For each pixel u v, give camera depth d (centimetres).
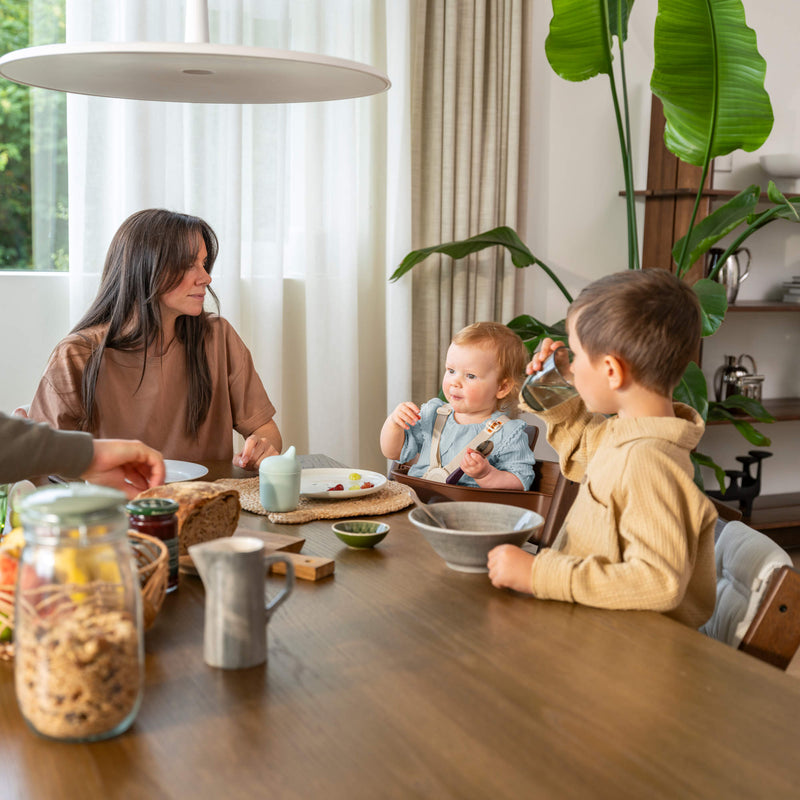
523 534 116
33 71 147
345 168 307
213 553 88
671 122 285
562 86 357
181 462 179
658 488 108
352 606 106
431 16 319
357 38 309
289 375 323
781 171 358
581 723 78
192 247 201
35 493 76
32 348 280
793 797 68
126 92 166
